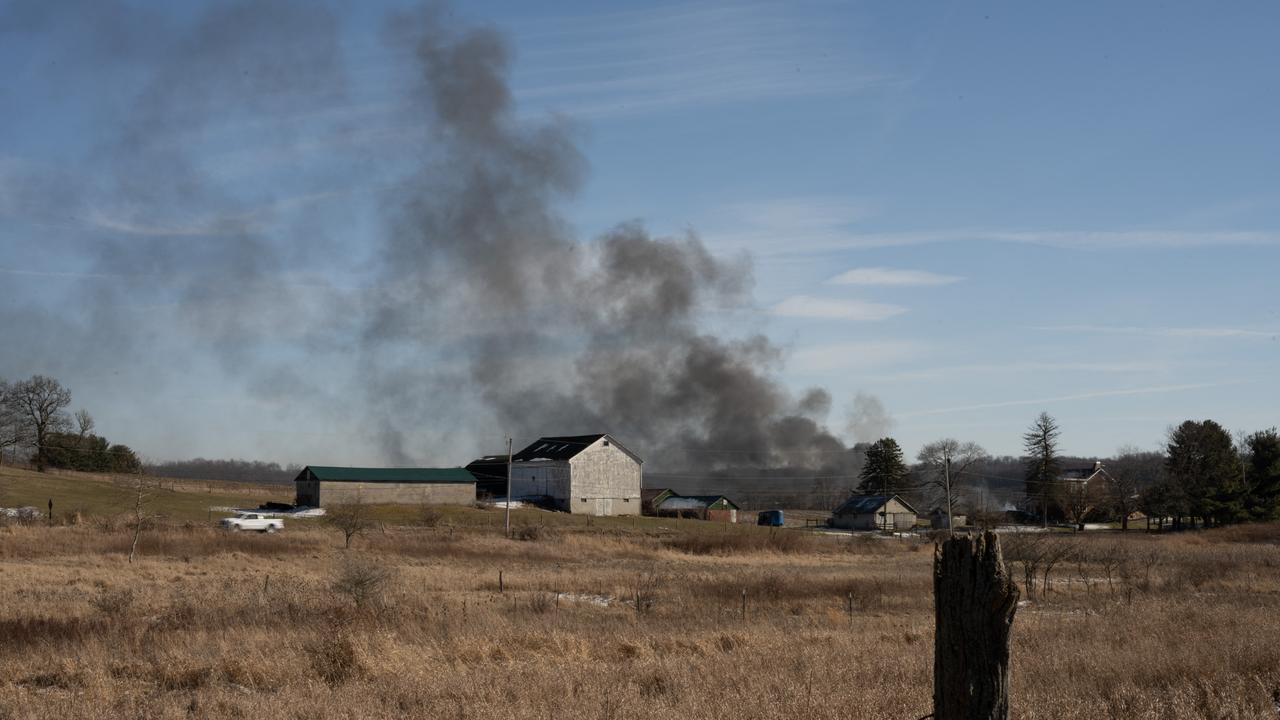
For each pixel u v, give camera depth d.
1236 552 57.88
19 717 11.43
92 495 85.94
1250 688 12.41
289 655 15.87
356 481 95.62
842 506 115.19
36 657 16.33
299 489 98.94
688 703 11.45
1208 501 98.44
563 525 85.88
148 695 13.27
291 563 44.75
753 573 44.56
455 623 20.41
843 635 20.55
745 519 122.06
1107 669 13.82
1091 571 48.78
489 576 39.62
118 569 39.22
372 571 27.84
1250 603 28.14
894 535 97.44
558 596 29.75
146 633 18.83
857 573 46.75
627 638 19.31
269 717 11.57
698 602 29.94
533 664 15.17
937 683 6.97
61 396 109.50
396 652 15.53
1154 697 11.67
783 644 18.39
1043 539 40.72
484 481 119.56
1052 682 13.02
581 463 108.19
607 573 43.06
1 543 47.81
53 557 43.69
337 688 13.39
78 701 12.39
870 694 11.61
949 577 6.95
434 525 74.62
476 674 13.96
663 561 55.41
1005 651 6.77
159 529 58.19
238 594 27.11
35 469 108.19
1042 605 30.89
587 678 13.22
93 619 21.44
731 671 14.12
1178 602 27.75
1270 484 99.12
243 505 92.31
